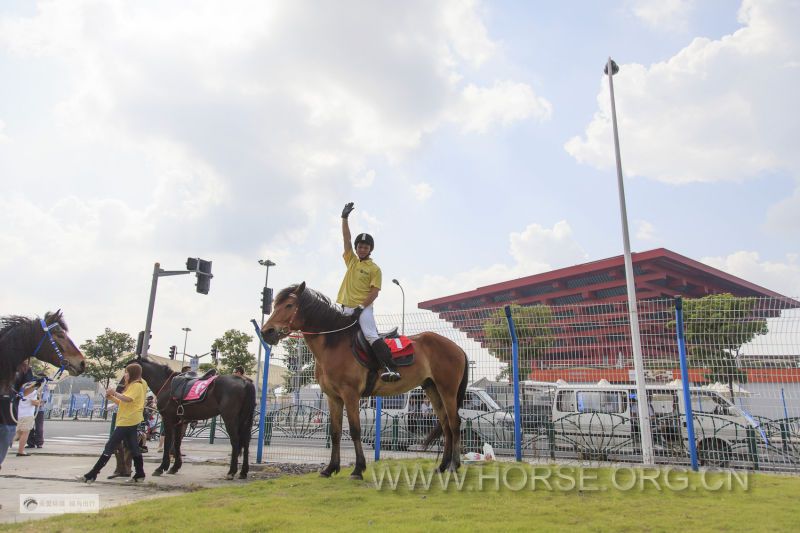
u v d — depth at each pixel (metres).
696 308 10.59
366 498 6.17
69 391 57.12
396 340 8.02
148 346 18.33
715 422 11.03
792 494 6.58
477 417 12.10
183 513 5.43
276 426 14.55
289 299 7.69
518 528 4.62
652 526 4.78
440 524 4.75
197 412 9.31
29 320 6.68
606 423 11.86
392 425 12.88
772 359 10.06
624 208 13.21
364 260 8.13
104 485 8.16
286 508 5.61
